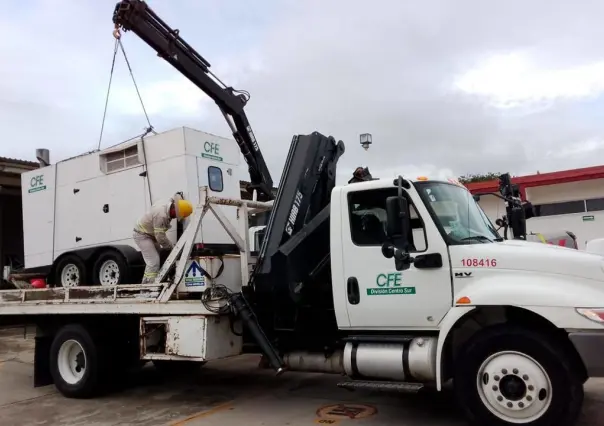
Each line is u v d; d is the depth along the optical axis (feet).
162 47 26.22
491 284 16.15
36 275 31.73
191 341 20.72
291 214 20.13
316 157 21.58
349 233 18.26
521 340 15.35
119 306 23.00
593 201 63.77
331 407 20.57
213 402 22.53
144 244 24.08
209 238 26.61
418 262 16.99
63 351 25.32
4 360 36.37
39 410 22.89
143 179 27.73
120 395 24.86
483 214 19.83
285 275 19.24
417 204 17.34
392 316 17.46
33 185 32.63
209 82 28.50
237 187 29.94
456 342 17.30
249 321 20.10
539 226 65.67
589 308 14.85
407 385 16.84
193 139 27.25
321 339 19.79
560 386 14.88
